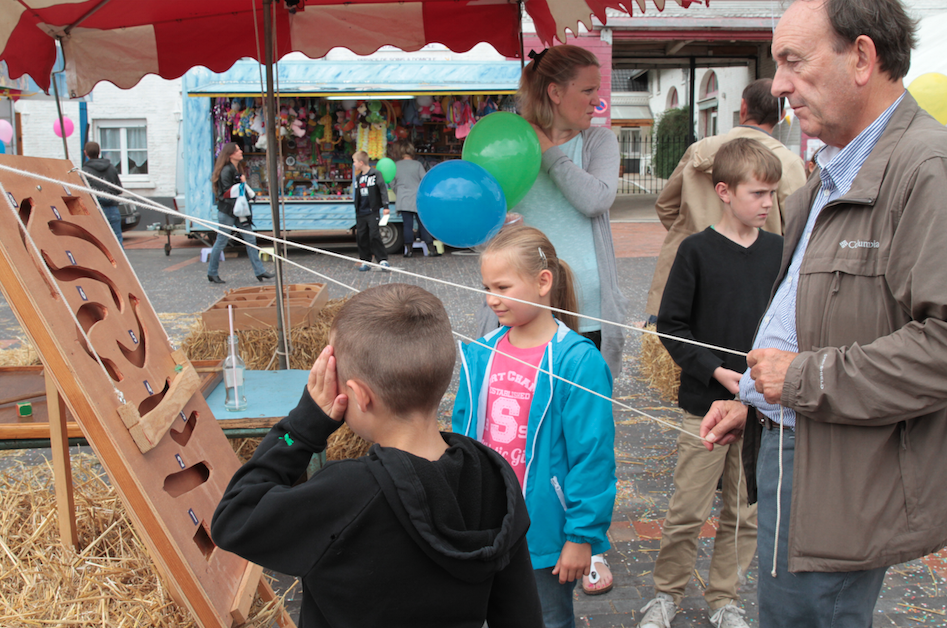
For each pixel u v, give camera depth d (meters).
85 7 3.74
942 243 1.26
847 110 1.43
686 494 2.48
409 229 12.26
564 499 1.93
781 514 1.61
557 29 3.65
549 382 1.92
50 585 2.04
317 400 1.26
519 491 1.28
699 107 26.73
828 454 1.45
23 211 1.72
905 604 2.69
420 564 1.14
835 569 1.46
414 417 1.23
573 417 1.89
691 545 2.52
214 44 4.21
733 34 13.68
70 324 1.60
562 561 1.86
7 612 1.95
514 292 1.95
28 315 1.50
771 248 2.52
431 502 1.13
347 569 1.13
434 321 1.24
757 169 2.35
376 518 1.12
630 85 37.72
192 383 2.00
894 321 1.38
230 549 1.19
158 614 1.93
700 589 2.81
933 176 1.29
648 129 37.12
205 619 1.58
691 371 2.42
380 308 1.23
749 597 2.77
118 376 1.72
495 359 2.04
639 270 10.41
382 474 1.13
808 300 1.48
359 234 11.16
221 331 4.39
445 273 10.38
